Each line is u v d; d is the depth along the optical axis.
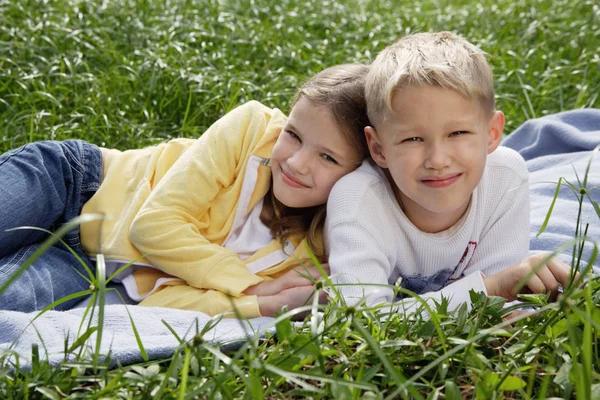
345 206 2.43
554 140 3.61
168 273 2.64
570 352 1.80
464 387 1.80
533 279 2.31
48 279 2.64
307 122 2.52
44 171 2.76
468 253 2.58
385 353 1.85
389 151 2.32
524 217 2.61
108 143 3.80
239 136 2.76
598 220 3.01
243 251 2.70
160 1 5.41
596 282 2.06
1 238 2.62
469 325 1.95
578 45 5.06
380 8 6.13
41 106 4.12
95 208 2.83
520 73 4.70
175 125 4.09
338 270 2.36
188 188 2.66
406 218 2.50
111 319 2.33
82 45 4.68
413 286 2.65
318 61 4.78
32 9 5.02
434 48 2.37
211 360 1.87
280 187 2.59
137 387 1.78
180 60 4.50
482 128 2.31
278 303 2.52
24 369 1.88
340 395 1.63
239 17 5.30
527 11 5.82
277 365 1.77
